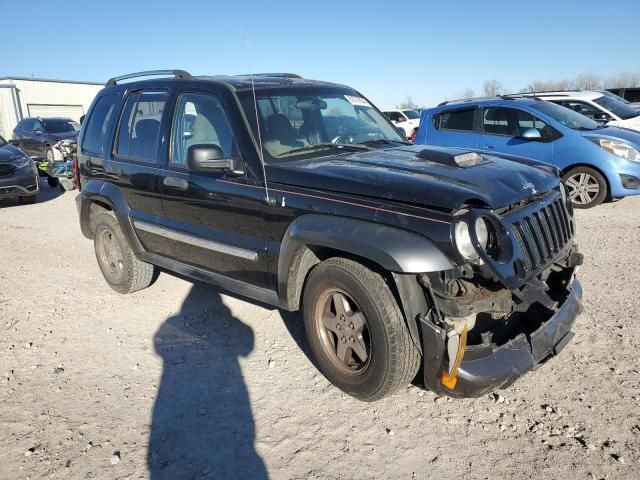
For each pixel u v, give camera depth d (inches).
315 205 127.3
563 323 125.1
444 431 119.6
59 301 209.0
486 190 115.6
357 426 122.7
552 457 109.5
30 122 755.4
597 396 128.6
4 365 158.6
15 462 115.2
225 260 158.1
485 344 114.0
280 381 143.6
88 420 129.6
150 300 205.0
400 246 109.7
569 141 325.7
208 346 165.5
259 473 109.3
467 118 366.9
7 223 367.2
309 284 133.3
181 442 120.1
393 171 126.0
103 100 215.2
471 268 111.5
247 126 147.1
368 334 126.4
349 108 180.4
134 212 192.2
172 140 173.5
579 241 256.2
